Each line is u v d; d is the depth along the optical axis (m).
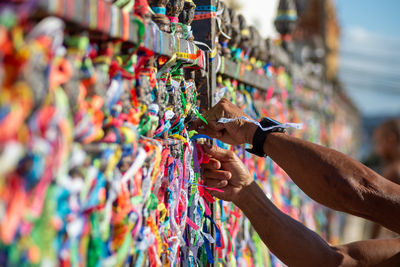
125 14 0.84
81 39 0.72
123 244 0.86
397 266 1.50
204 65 1.48
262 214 1.47
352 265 1.48
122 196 0.86
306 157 1.20
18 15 0.55
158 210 1.10
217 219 1.61
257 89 2.37
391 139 3.14
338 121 9.62
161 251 1.10
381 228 3.38
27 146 0.58
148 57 1.00
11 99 0.55
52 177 0.64
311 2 9.90
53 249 0.67
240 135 1.33
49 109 0.62
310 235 1.50
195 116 1.43
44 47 0.61
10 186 0.57
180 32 1.24
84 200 0.74
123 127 0.87
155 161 0.98
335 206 1.20
